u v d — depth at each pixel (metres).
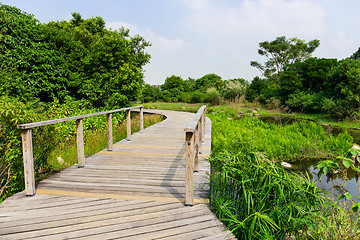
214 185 3.08
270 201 2.57
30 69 9.62
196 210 2.54
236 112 19.22
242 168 2.97
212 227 2.23
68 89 11.32
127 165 4.10
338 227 2.53
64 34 11.81
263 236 2.19
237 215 2.52
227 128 9.43
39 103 8.38
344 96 15.95
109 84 11.80
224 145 6.59
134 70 13.31
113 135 7.66
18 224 2.24
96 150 5.80
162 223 2.28
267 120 15.71
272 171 2.78
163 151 5.09
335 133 10.61
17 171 3.41
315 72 22.02
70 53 11.84
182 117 12.90
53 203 2.67
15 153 3.26
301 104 19.56
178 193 2.95
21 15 10.30
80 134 3.93
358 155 2.24
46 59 10.00
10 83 7.73
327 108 15.49
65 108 8.12
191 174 2.60
